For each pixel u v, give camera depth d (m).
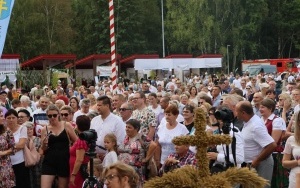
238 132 8.17
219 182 4.99
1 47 17.92
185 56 49.16
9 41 66.31
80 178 10.38
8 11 17.89
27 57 67.06
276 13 82.00
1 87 30.34
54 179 10.86
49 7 68.75
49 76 39.66
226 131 7.25
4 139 10.77
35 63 43.47
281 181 9.91
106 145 10.18
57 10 69.19
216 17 73.06
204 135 5.09
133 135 10.30
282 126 10.15
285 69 60.88
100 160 10.66
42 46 67.69
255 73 59.72
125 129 10.82
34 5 68.38
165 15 78.75
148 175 10.26
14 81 36.50
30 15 67.69
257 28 77.38
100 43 72.31
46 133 10.84
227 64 71.44
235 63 73.19
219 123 8.52
